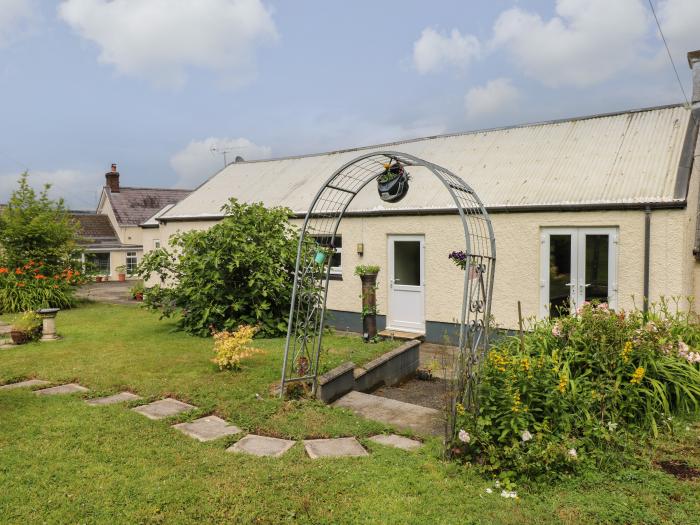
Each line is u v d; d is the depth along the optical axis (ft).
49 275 47.19
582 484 12.57
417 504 11.51
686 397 17.10
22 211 47.11
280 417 17.01
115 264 94.43
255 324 30.76
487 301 16.76
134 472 12.88
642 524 10.73
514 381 14.10
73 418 16.47
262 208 32.99
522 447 13.29
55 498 11.59
